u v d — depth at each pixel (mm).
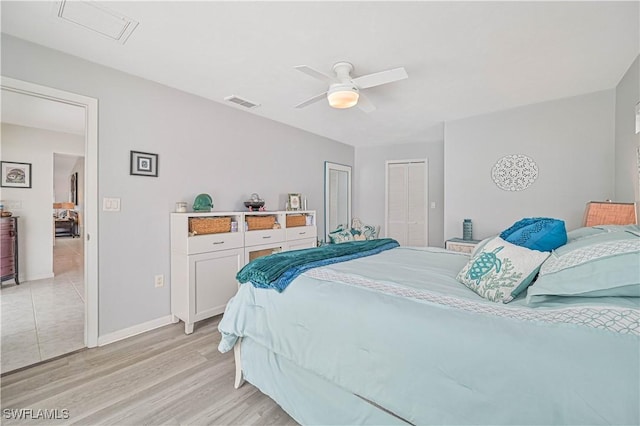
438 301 1205
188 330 2592
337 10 1686
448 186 3820
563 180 3107
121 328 2479
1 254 3807
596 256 1063
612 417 755
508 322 987
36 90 2055
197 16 1741
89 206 2305
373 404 1220
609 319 885
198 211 2883
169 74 2527
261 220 3416
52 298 3416
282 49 2107
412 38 1974
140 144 2586
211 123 3156
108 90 2391
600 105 2914
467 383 957
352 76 2510
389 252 2463
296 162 4336
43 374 1946
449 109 3420
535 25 1841
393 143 5348
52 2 1625
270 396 1604
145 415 1573
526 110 3301
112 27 1857
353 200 5723
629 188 2479
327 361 1325
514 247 1394
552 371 836
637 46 2100
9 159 4031
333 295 1389
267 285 1646
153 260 2684
